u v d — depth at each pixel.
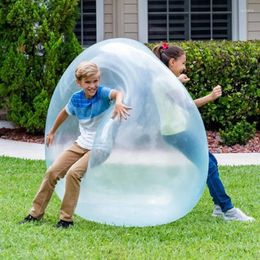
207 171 5.20
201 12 12.66
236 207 6.16
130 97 5.02
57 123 5.46
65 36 10.73
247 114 10.65
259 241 4.99
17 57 10.40
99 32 12.45
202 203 6.31
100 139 5.02
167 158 4.98
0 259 4.49
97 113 5.21
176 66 5.68
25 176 7.64
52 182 5.41
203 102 5.57
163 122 4.97
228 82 10.45
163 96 5.02
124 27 12.48
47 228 5.26
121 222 5.19
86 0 12.48
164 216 5.10
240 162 8.93
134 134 4.96
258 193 6.82
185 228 5.36
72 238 5.00
